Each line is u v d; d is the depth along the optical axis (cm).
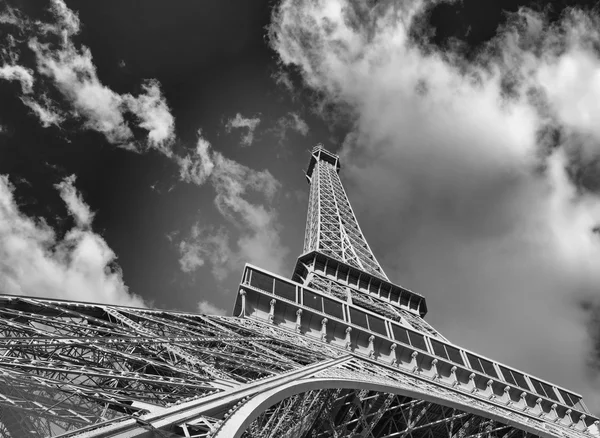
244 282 5056
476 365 5831
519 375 6109
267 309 4884
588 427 6050
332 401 3628
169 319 3550
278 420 2656
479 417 4681
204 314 4022
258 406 1903
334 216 13912
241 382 2453
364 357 4781
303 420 3095
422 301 9700
